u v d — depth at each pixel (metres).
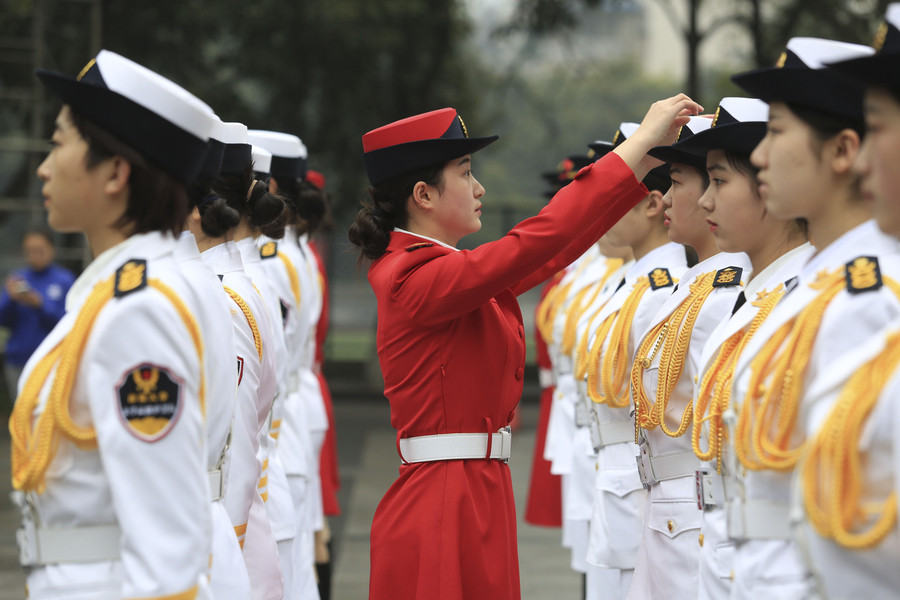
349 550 10.39
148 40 21.77
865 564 2.77
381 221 4.88
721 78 25.52
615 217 4.88
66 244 19.97
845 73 2.77
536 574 9.55
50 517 3.24
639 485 5.80
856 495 2.77
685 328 4.72
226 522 4.02
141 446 3.12
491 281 4.41
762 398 3.35
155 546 3.10
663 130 4.52
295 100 22.30
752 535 3.40
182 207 3.41
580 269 8.74
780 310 3.37
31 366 3.29
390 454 16.28
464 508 4.64
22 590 8.62
